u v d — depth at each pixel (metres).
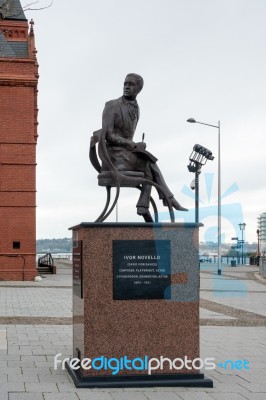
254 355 10.30
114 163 8.52
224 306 19.31
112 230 7.86
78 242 8.27
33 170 31.06
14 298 20.92
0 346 10.73
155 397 7.20
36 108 34.91
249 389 7.72
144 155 8.52
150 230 7.92
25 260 30.73
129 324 7.82
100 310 7.78
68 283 29.00
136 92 8.53
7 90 31.05
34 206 30.92
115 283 7.82
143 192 8.74
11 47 32.12
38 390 7.43
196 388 7.74
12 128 31.00
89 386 7.58
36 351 10.23
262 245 60.78
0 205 30.62
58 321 14.55
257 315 16.83
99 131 8.54
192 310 7.94
